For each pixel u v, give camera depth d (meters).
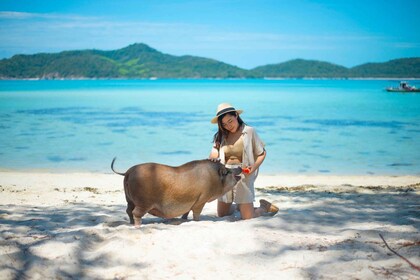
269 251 4.46
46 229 5.70
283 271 3.96
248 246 4.60
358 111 38.34
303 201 7.85
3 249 4.47
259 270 4.02
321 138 21.52
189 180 5.54
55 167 14.23
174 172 5.51
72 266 4.12
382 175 13.22
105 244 4.71
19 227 5.76
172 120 30.12
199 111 38.22
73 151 17.33
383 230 5.14
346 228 5.36
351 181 11.98
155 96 71.50
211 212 7.15
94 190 10.02
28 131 23.50
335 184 11.27
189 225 5.46
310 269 3.97
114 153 16.94
